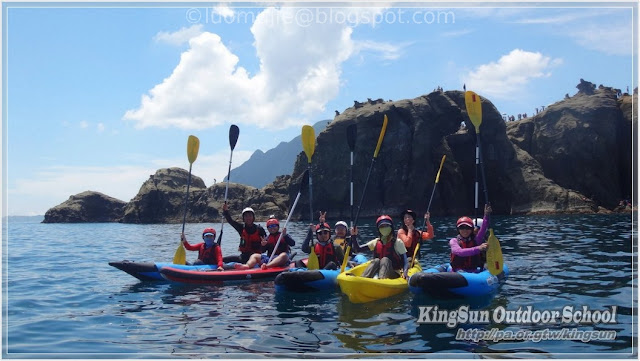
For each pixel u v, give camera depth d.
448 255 12.04
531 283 7.71
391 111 43.19
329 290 7.70
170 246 18.81
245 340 5.05
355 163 43.41
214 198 60.12
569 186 41.97
